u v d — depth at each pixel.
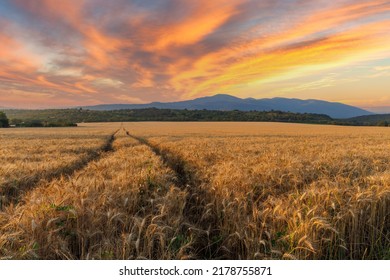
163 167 10.48
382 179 7.22
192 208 7.38
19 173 9.88
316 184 7.50
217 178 7.96
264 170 9.02
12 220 4.94
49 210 5.27
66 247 4.59
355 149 18.48
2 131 62.84
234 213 5.94
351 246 5.22
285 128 78.19
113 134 52.62
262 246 5.11
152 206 5.98
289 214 5.45
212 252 5.83
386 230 5.78
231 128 76.94
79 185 6.91
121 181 7.55
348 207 5.48
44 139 34.75
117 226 5.38
